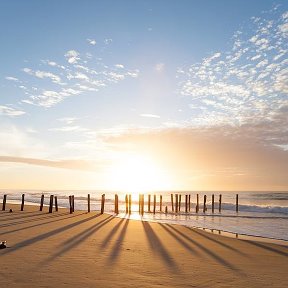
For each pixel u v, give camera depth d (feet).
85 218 87.20
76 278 26.22
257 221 100.58
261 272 31.68
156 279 27.27
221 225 87.51
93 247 41.86
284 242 57.52
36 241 45.50
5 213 99.81
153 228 69.31
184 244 48.88
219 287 25.71
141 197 129.59
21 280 24.97
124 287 24.53
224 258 38.81
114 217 93.30
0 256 33.91
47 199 245.86
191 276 28.81
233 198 339.16
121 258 35.35
